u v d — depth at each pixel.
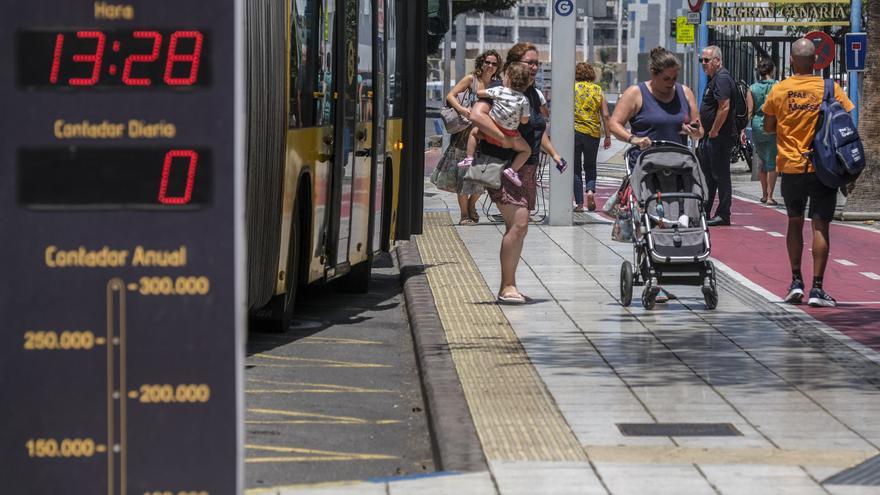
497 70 43.91
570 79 46.06
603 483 15.47
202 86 12.12
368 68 31.73
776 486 15.38
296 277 27.67
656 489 15.23
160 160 12.13
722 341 25.20
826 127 29.25
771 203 56.78
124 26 12.15
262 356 25.09
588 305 29.62
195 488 12.18
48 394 12.19
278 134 25.08
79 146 12.16
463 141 44.75
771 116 29.86
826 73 75.62
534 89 30.08
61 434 12.21
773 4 80.31
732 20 80.69
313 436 19.08
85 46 12.16
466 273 34.66
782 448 17.28
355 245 31.33
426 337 25.20
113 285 12.16
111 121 12.16
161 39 12.13
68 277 12.16
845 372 22.33
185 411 12.16
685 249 28.58
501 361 23.03
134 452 12.18
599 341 25.14
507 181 29.38
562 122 46.09
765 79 56.12
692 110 31.05
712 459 16.61
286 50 25.41
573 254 38.59
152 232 12.15
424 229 45.72
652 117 30.62
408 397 21.95
